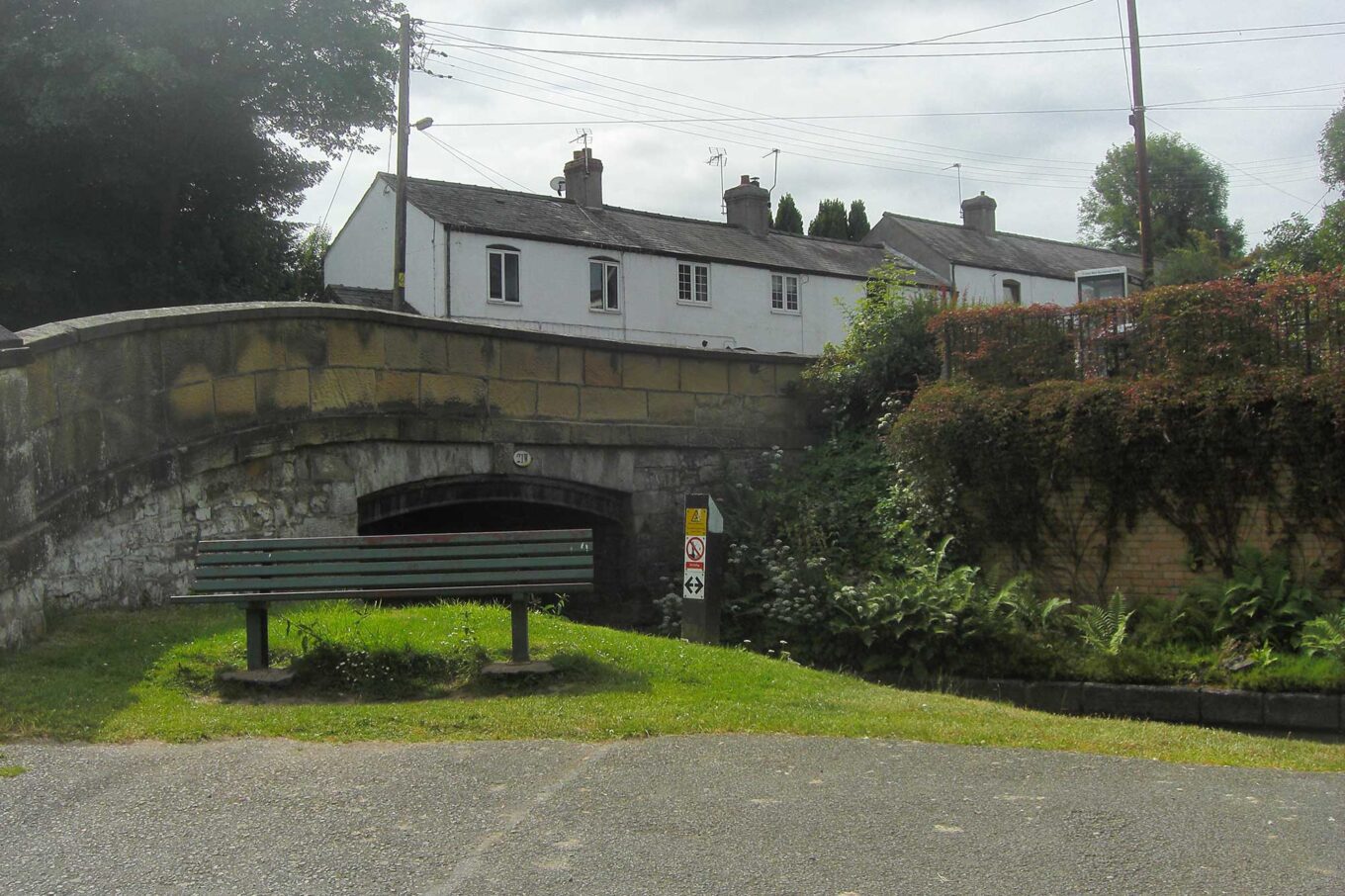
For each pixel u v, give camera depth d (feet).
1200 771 20.68
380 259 111.75
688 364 50.21
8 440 25.81
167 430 32.19
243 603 25.13
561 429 44.75
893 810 17.35
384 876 14.46
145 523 31.19
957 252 139.64
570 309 107.86
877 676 38.75
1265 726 32.55
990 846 15.81
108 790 17.67
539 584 25.58
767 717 23.43
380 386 38.91
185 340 32.89
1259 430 37.73
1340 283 38.01
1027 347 44.27
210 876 14.42
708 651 30.83
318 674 25.27
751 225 132.16
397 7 89.66
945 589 39.73
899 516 46.50
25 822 16.25
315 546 25.31
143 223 90.89
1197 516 39.19
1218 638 36.32
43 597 27.12
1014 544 42.57
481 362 42.45
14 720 21.01
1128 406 39.70
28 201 82.43
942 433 43.60
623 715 22.75
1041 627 38.58
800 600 41.37
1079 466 40.86
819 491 49.75
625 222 120.26
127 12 80.02
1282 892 14.30
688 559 35.17
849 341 55.31
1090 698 35.01
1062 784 19.19
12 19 78.48
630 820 16.67
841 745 21.58
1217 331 39.83
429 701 24.04
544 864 14.90
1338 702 31.65
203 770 18.76
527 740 21.22
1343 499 36.70
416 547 25.55
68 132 78.48
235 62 84.23
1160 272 88.79
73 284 86.43
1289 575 36.45
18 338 26.71
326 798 17.46
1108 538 40.86
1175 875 14.82
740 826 16.49
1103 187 212.84
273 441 35.29
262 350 35.37
